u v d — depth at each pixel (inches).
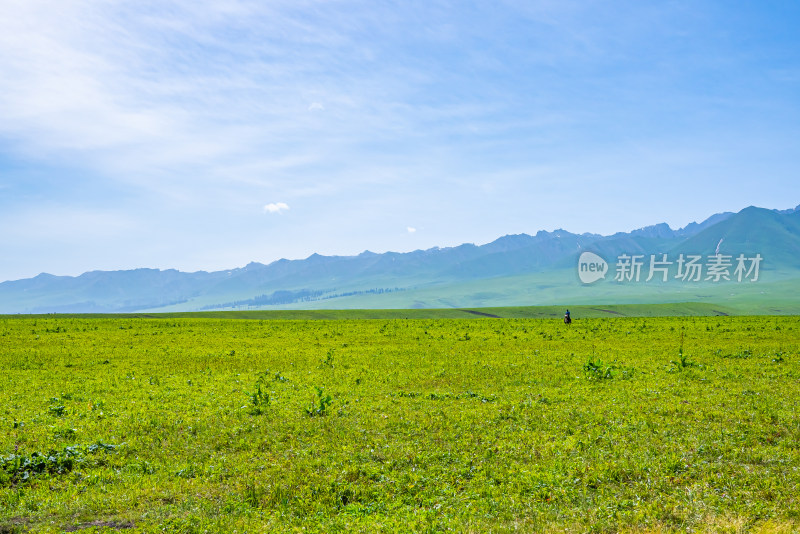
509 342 2127.2
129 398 1111.6
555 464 651.5
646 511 523.5
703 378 1230.9
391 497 583.8
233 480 636.7
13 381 1310.3
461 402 1027.3
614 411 914.1
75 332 2598.4
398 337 2374.5
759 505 522.0
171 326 3009.4
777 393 1038.4
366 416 914.1
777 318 3282.5
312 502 571.8
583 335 2347.4
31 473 652.1
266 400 1037.8
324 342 2193.7
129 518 536.1
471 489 596.7
